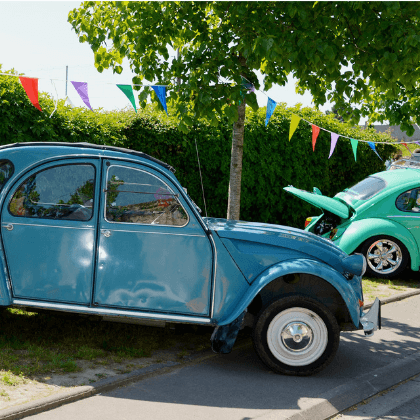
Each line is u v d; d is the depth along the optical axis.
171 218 4.35
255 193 10.53
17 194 4.37
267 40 4.93
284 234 4.67
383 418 3.78
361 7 5.32
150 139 8.89
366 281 8.13
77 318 4.56
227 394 3.93
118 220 4.34
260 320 4.34
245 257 4.43
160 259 4.32
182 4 5.67
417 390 4.35
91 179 4.37
